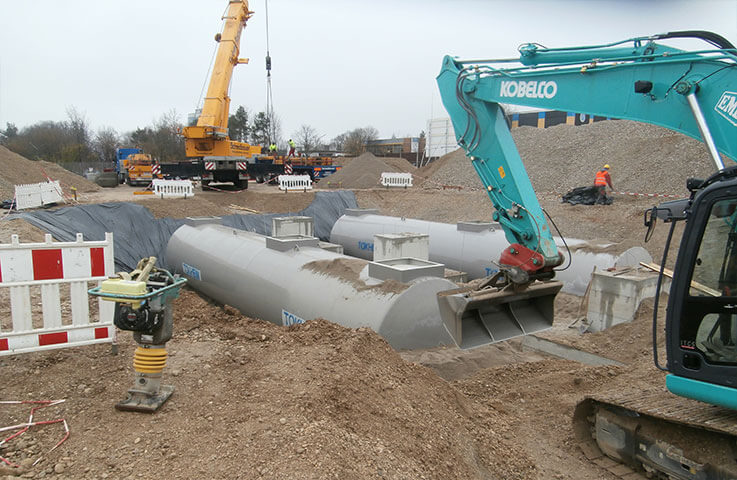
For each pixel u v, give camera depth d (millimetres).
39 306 8102
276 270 10516
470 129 7184
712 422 4312
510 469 4867
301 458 3441
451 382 7121
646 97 5316
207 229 14461
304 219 12984
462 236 15422
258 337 6027
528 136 34594
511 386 7164
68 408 4219
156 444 3658
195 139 25734
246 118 73000
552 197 23766
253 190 28531
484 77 6930
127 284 3918
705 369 4375
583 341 9352
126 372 4941
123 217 18359
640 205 19938
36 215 16297
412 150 68625
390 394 4922
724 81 4645
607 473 5094
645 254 12367
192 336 6078
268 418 3959
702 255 4402
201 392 4496
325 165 39656
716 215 4293
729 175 4328
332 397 4375
